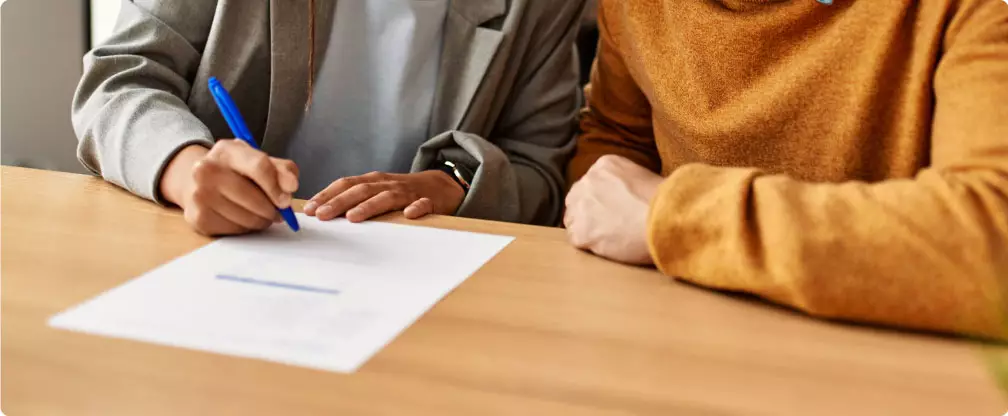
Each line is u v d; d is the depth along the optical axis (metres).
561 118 1.28
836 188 0.64
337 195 0.88
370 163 1.23
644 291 0.65
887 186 0.63
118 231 0.76
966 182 0.60
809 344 0.55
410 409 0.44
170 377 0.46
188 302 0.58
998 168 0.62
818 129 0.92
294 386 0.46
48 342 0.50
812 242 0.59
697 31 0.97
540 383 0.47
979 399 0.47
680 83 1.00
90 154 0.95
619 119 1.21
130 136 0.89
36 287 0.60
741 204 0.63
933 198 0.59
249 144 0.80
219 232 0.75
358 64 1.19
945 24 0.80
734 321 0.59
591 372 0.49
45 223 0.77
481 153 1.04
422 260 0.70
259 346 0.51
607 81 1.20
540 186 1.17
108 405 0.43
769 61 0.95
